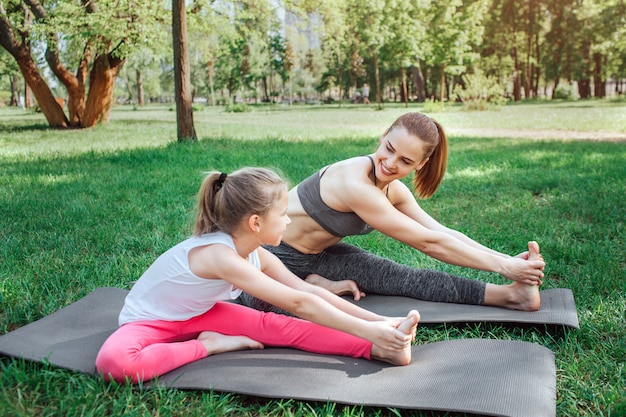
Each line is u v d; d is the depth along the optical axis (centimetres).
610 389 220
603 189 620
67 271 357
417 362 234
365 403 199
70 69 2355
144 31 1538
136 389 213
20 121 2178
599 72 3941
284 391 207
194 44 2252
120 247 414
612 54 3556
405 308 289
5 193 602
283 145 1103
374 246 421
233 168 792
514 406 194
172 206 559
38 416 197
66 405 201
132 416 195
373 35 3005
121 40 1589
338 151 985
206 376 220
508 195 609
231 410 204
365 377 220
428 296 299
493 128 1612
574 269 367
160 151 969
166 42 1691
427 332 272
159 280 238
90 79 1747
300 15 1842
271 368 226
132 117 2708
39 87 1709
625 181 665
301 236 299
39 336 253
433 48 2998
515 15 4028
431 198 601
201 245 233
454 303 296
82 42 1675
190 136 1143
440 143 291
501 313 280
